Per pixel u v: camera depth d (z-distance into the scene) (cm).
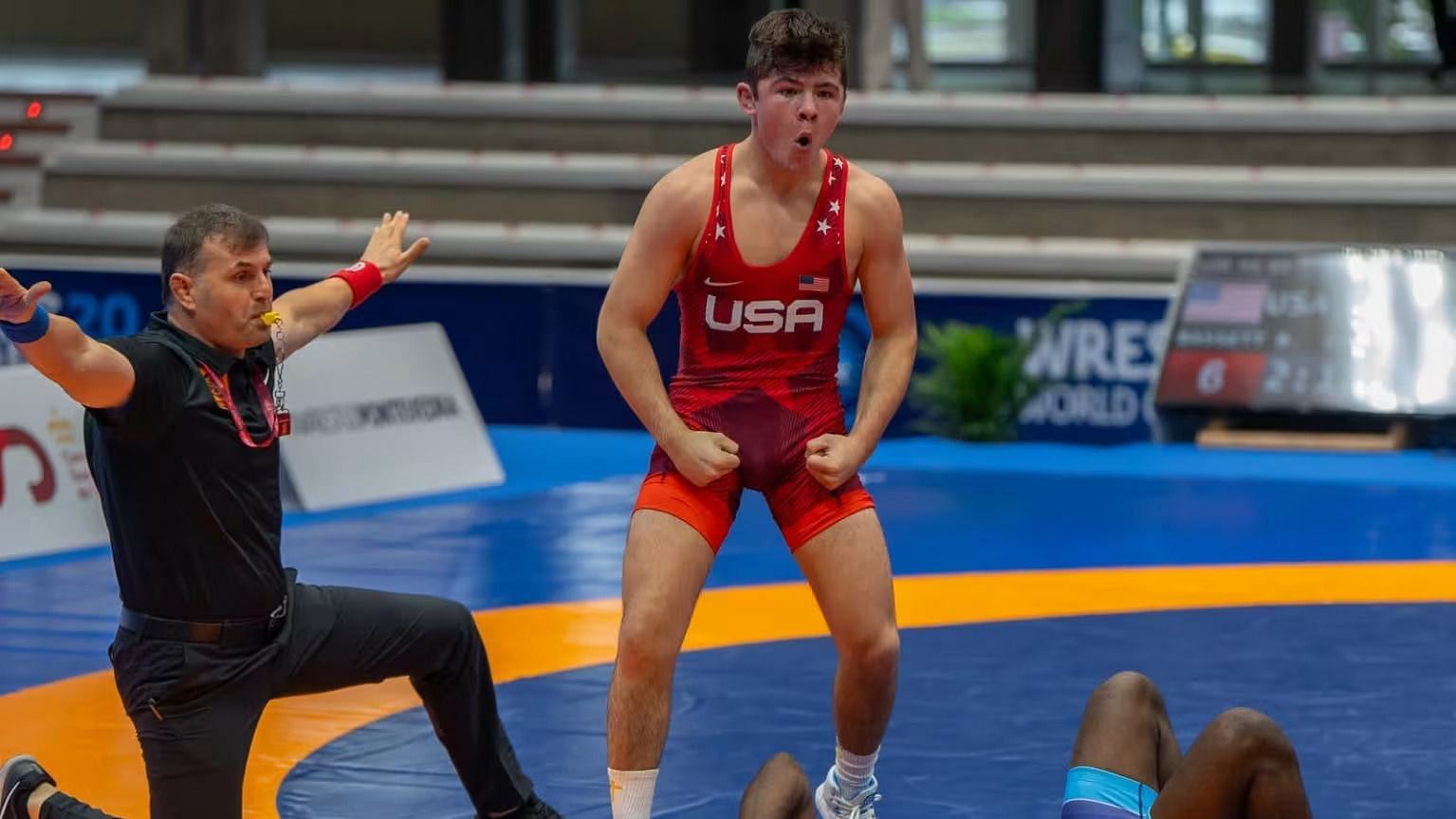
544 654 1374
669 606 816
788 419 848
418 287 2820
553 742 1137
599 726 1175
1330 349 2559
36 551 1797
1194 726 1183
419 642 878
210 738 804
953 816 995
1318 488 2239
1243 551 1830
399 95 3481
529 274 2816
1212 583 1661
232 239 791
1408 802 1019
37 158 3428
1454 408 2477
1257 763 637
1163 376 2602
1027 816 995
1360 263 2594
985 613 1530
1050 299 2673
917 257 3050
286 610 831
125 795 1033
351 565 1742
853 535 841
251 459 809
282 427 834
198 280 789
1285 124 3231
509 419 2823
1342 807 1009
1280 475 2339
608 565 1750
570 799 1019
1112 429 2650
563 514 2047
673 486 841
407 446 2212
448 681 896
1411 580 1670
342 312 927
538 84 4250
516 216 3291
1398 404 2503
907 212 3188
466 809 1008
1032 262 3016
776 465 847
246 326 799
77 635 1452
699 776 1068
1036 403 2672
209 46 3825
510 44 4075
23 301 711
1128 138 3278
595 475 2361
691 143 3403
